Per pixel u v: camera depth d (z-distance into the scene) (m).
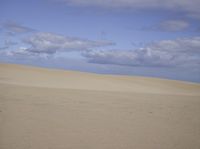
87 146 7.71
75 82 34.59
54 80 34.75
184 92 34.53
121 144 8.10
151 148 7.91
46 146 7.49
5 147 7.23
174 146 8.27
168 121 12.27
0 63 44.59
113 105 16.16
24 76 35.88
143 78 44.78
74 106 14.77
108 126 10.40
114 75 45.44
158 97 23.69
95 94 22.33
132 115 13.12
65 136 8.61
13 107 13.12
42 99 16.64
